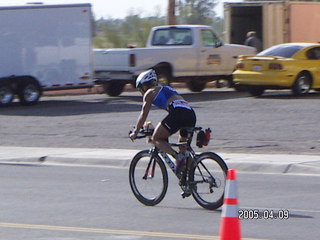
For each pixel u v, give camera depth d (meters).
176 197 27.30
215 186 24.23
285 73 59.38
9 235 21.14
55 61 64.00
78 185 30.28
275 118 49.50
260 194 27.55
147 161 25.72
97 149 40.34
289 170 33.44
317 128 44.78
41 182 31.19
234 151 38.31
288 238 20.47
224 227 17.19
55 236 20.98
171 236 20.84
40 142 43.53
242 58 61.59
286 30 78.62
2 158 38.50
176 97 24.81
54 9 63.69
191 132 24.73
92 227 22.19
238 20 83.25
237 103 58.81
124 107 59.75
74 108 59.81
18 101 67.00
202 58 67.69
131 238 20.64
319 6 79.69
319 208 24.75
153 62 64.88
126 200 26.75
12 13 61.69
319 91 64.31
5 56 61.66
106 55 65.62
